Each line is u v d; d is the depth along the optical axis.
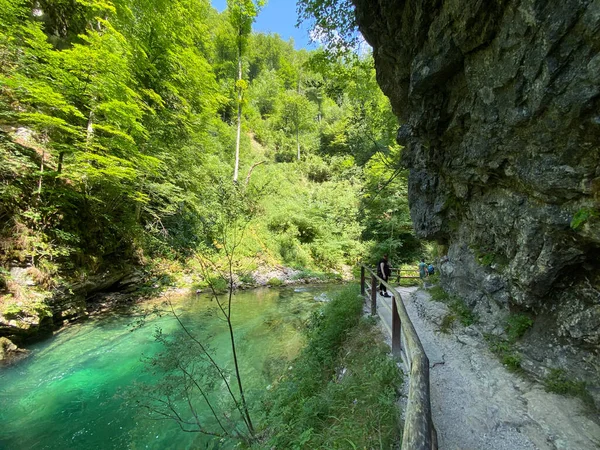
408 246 21.09
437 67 4.44
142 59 10.70
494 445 2.53
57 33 10.64
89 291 8.89
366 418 2.81
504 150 3.62
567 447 2.39
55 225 7.80
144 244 11.28
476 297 4.85
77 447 3.94
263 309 10.34
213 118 16.16
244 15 19.06
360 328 5.54
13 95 7.49
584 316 2.97
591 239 2.69
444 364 3.95
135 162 9.55
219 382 5.37
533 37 2.78
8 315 6.02
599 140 2.46
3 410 4.59
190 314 9.14
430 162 5.91
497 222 4.21
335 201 23.19
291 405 3.91
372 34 6.22
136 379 5.40
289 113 35.59
